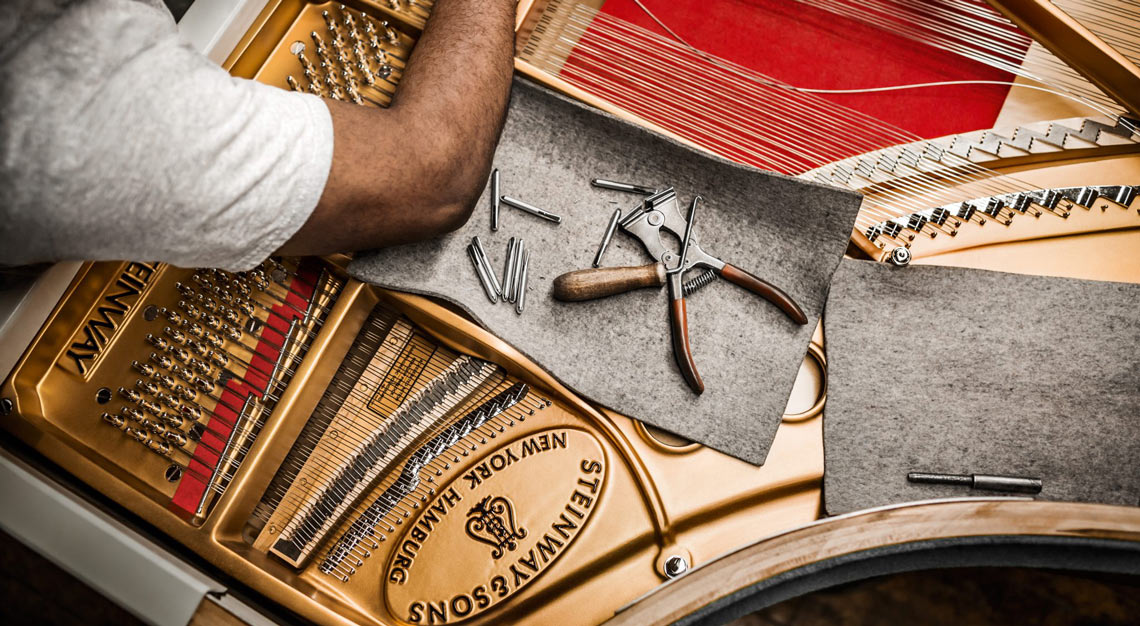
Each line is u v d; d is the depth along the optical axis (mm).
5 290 1484
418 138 1311
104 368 1593
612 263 1588
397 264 1540
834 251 1547
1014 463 1467
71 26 1004
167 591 1433
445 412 1617
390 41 1708
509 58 1488
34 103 989
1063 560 1367
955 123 1872
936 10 1955
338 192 1227
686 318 1540
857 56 1955
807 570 1395
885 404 1528
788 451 1543
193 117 1066
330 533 1577
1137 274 1597
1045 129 1704
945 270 1569
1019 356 1517
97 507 1513
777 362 1556
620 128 1575
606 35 1947
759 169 1521
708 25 2016
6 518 1466
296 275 1629
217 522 1495
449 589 1530
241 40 1651
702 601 1389
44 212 1028
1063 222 1632
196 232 1132
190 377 1593
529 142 1642
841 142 1817
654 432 1568
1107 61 1636
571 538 1528
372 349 1656
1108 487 1436
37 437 1531
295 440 1596
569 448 1575
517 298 1562
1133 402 1465
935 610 2057
